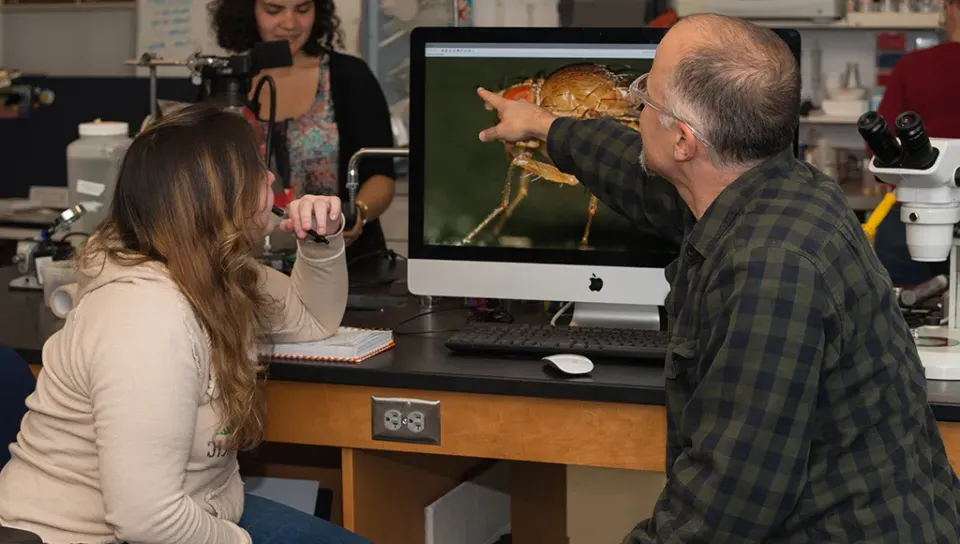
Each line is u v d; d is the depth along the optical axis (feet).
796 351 3.94
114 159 7.90
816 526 4.27
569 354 5.82
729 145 4.38
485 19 14.87
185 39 16.56
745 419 3.97
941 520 4.40
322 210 5.72
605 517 7.06
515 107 6.43
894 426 4.22
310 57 9.51
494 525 8.38
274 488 6.97
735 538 4.06
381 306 7.39
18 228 13.23
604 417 5.60
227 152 4.98
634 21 13.96
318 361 5.93
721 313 4.16
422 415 5.81
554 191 6.52
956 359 5.57
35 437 5.03
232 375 5.05
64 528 4.88
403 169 14.26
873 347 4.16
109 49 18.62
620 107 6.49
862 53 15.87
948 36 11.93
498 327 6.40
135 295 4.70
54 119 16.48
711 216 4.43
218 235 4.95
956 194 5.75
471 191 6.63
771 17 14.46
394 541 6.80
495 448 5.77
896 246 9.99
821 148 15.05
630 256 6.48
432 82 6.61
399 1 15.14
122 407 4.50
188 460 4.98
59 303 6.81
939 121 11.79
